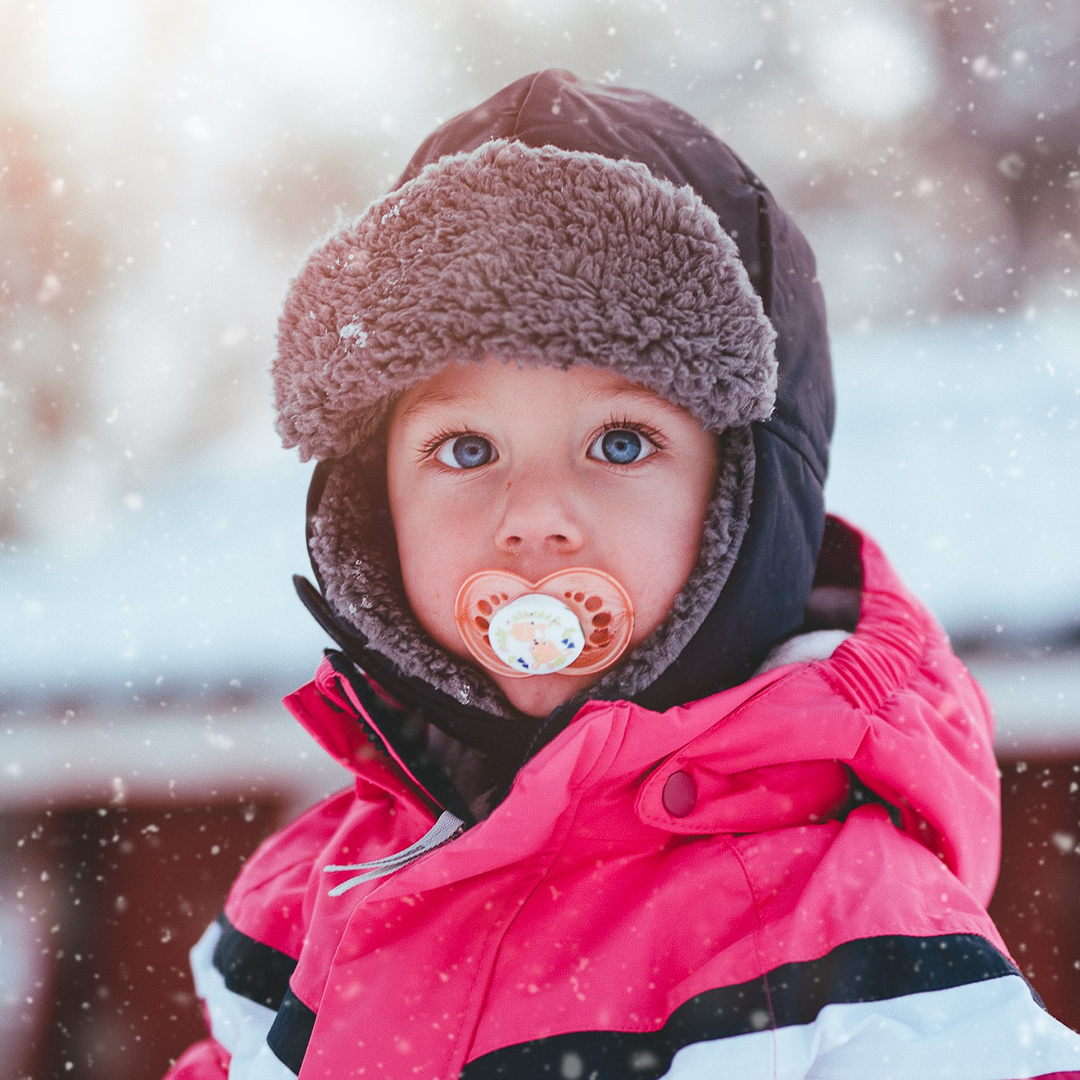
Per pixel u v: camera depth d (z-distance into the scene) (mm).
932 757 876
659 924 813
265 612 2088
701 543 874
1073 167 3988
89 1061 1900
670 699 893
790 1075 728
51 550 2398
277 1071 846
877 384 2598
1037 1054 725
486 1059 782
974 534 1982
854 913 780
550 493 833
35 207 3496
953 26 4176
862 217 4109
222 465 2830
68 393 3143
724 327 843
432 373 848
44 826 1915
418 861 864
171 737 1911
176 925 1908
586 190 835
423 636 917
